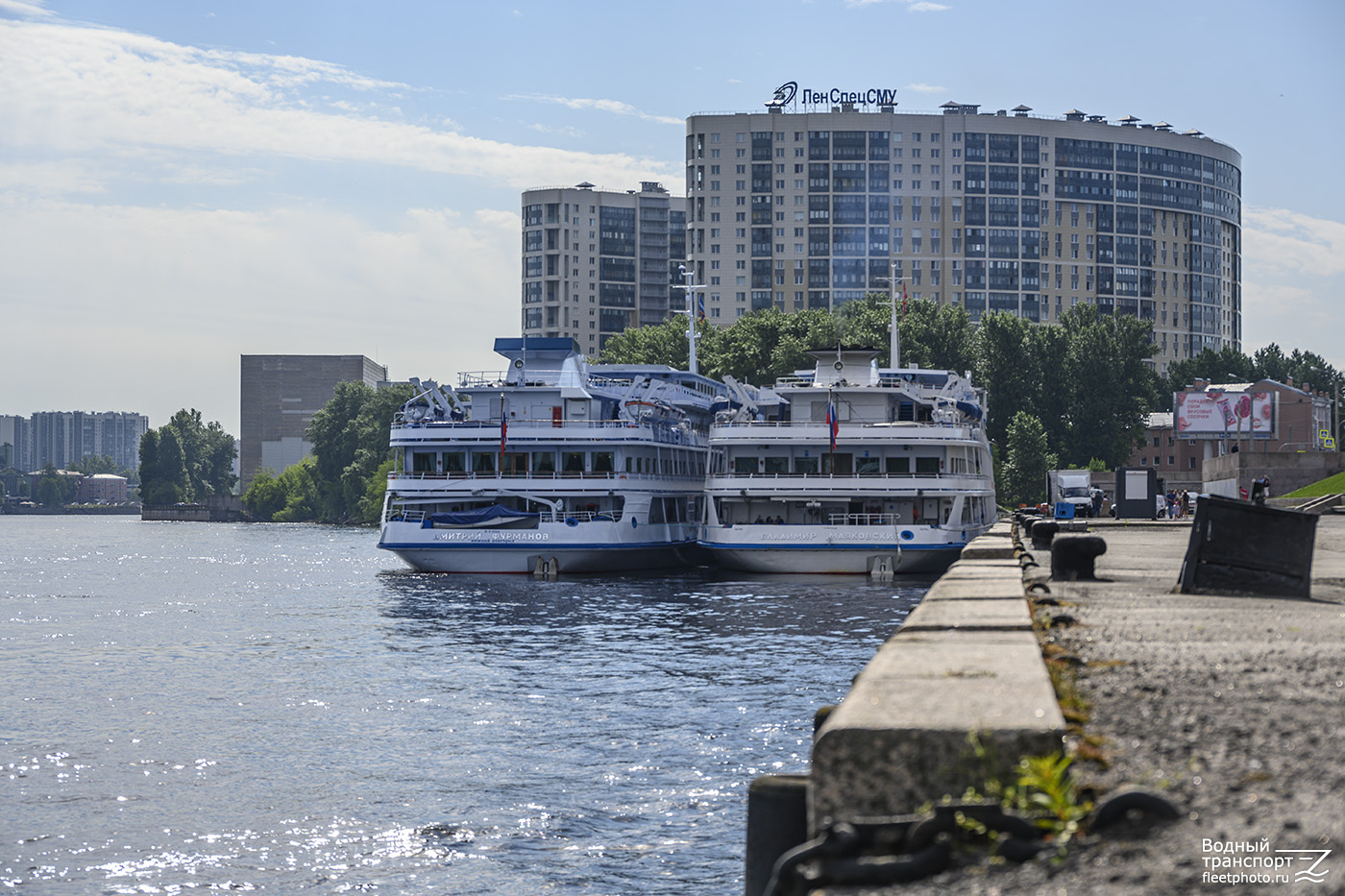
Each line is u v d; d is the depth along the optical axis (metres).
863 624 49.09
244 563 113.25
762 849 6.79
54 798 24.16
